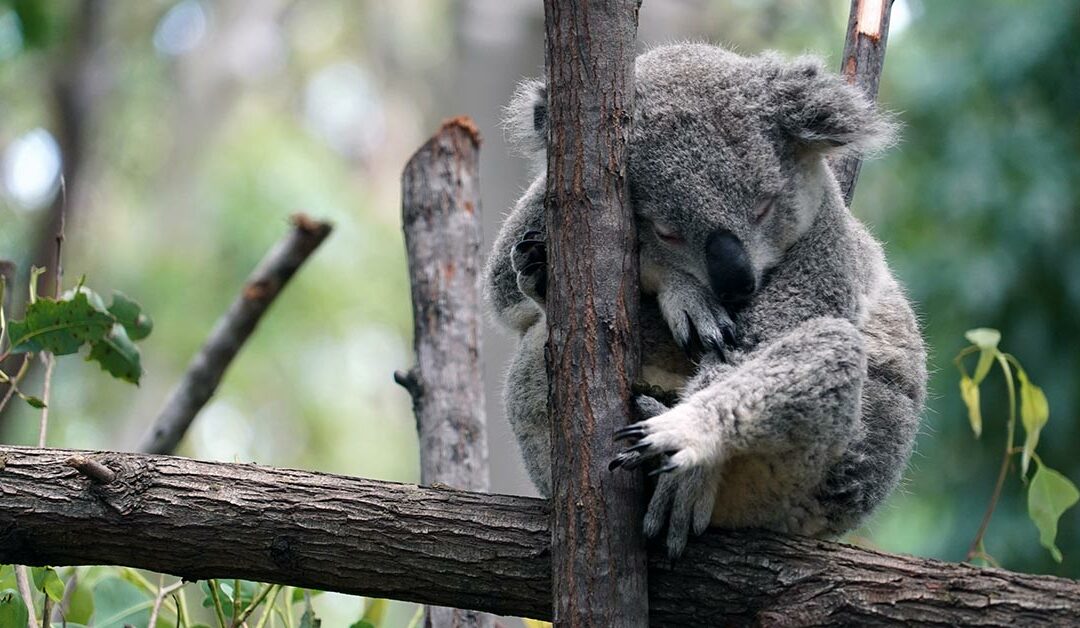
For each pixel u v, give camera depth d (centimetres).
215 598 740
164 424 1077
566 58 618
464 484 913
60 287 809
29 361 759
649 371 752
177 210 3431
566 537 598
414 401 947
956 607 586
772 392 636
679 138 747
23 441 2456
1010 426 810
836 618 602
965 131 1681
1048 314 1608
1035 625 573
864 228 854
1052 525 771
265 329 3416
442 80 3528
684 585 635
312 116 4328
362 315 3750
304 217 1102
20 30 1764
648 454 592
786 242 755
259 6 3728
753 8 2089
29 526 643
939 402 1631
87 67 2166
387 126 4219
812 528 718
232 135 3762
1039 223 1596
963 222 1677
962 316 1641
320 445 3556
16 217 2669
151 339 3120
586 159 613
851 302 743
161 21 3528
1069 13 1656
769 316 727
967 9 1750
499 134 1738
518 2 1792
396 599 658
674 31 1853
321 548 643
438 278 963
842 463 701
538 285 703
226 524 643
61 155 2148
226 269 3438
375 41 3975
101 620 788
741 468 675
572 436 604
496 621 883
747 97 771
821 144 764
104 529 644
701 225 729
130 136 3428
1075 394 1591
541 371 763
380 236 3922
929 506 1781
